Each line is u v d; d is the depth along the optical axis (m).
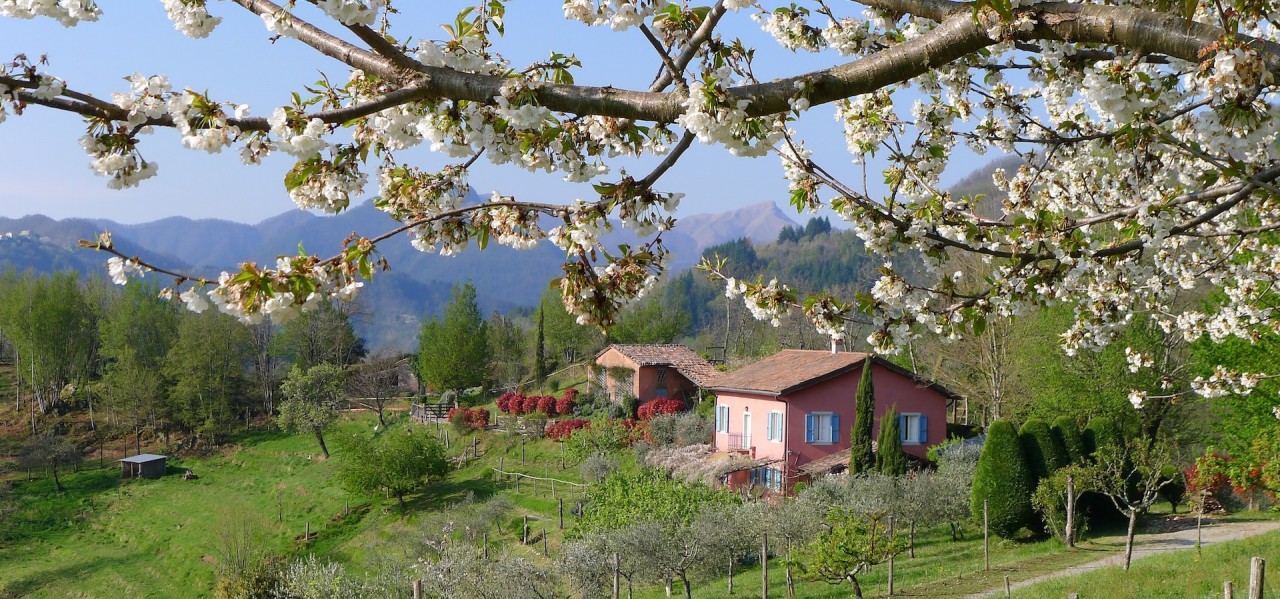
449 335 64.94
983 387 38.06
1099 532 24.25
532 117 3.16
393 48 3.16
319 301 3.11
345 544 38.75
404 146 3.51
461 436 52.94
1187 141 4.71
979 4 2.88
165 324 72.44
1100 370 29.53
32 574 37.44
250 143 3.11
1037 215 4.99
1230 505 27.39
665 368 51.88
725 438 36.19
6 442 62.12
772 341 61.66
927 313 4.93
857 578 20.89
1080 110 5.86
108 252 2.96
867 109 5.30
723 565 22.02
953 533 25.12
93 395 69.94
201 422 64.00
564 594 20.69
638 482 27.84
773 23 4.95
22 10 2.95
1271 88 3.08
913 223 4.84
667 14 3.54
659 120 3.26
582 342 71.00
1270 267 7.20
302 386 58.91
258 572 25.94
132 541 42.03
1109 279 5.75
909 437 32.94
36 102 2.75
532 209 3.76
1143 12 2.98
